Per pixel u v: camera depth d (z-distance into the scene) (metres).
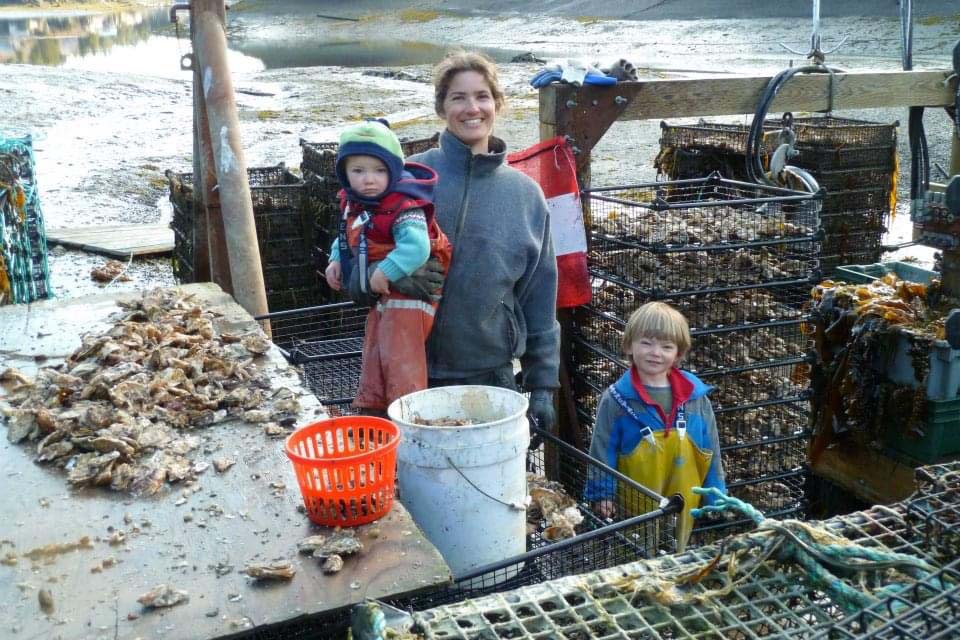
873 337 4.17
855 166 7.36
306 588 2.12
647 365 3.62
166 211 11.88
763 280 4.43
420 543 2.30
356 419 2.59
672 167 7.89
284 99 25.06
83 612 2.04
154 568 2.22
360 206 3.34
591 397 4.84
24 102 22.69
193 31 5.78
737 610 1.87
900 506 2.22
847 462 4.46
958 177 3.56
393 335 3.36
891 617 1.72
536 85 4.60
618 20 55.81
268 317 4.64
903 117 15.12
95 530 2.41
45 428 2.98
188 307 4.31
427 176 3.51
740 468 4.62
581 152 4.64
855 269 5.12
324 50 51.22
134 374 3.31
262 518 2.45
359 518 2.38
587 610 1.88
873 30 36.00
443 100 3.63
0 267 5.44
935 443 4.01
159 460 2.76
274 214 7.04
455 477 2.61
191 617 2.02
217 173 5.60
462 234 3.57
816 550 1.93
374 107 22.70
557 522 3.10
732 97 4.91
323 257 6.96
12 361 3.75
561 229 4.54
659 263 4.35
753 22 45.09
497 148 3.76
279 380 3.49
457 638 1.79
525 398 2.86
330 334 6.67
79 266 8.37
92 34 71.62
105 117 21.45
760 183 5.07
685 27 47.72
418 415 2.95
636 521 2.66
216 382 3.38
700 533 4.24
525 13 66.25
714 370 4.41
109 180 13.31
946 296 4.24
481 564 2.69
